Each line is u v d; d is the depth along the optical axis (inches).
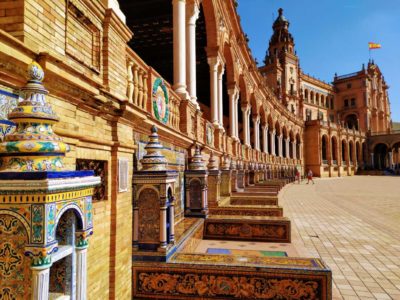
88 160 139.0
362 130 2529.5
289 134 1684.3
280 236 320.5
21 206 66.9
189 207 337.1
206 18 471.5
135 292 179.8
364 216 512.1
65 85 112.1
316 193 929.5
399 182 1496.1
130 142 172.9
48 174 66.6
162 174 186.9
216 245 301.9
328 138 2090.3
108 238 147.9
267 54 2246.6
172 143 293.0
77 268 82.0
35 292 65.1
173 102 299.1
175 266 177.5
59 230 83.7
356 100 2581.2
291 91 2092.8
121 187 158.2
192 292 174.9
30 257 66.0
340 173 2150.6
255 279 170.2
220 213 381.4
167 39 597.3
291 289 167.0
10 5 95.2
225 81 767.7
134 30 560.1
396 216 514.0
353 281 224.8
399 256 287.3
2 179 67.4
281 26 2181.3
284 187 1131.3
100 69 142.3
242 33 670.5
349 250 306.5
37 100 77.5
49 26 106.4
